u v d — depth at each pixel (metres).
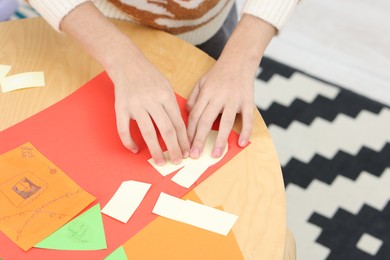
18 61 1.35
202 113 1.22
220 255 1.07
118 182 1.16
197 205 1.13
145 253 1.07
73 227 1.10
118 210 1.12
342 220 2.04
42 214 1.11
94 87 1.30
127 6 1.37
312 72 2.41
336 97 2.34
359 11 2.58
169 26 1.43
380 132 2.25
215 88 1.24
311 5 2.59
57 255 1.06
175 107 1.20
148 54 1.36
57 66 1.34
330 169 2.15
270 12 1.33
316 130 2.24
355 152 2.19
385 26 2.54
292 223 2.03
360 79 2.39
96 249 1.07
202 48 1.58
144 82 1.22
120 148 1.21
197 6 1.41
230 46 1.31
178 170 1.18
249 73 1.28
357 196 2.09
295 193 2.09
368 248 1.99
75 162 1.19
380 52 2.47
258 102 2.31
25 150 1.20
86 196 1.13
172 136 1.17
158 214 1.11
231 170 1.18
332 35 2.50
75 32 1.28
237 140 1.23
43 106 1.27
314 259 1.97
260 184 1.16
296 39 2.48
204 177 1.17
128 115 1.19
